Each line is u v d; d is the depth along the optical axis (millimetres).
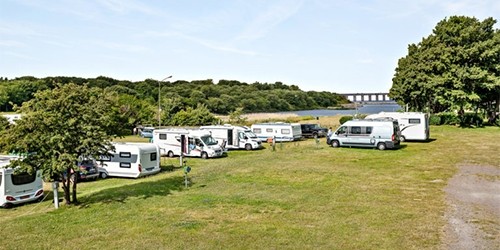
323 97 166875
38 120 14555
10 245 10914
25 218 13852
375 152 29406
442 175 19875
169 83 135000
